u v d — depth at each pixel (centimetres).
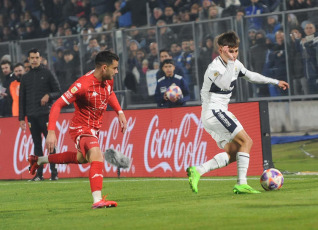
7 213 1583
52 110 1565
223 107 1767
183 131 2595
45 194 2105
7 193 2216
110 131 2775
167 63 2875
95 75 1606
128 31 3628
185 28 3503
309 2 3769
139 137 2700
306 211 1294
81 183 2492
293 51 3334
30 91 2770
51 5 4875
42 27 4884
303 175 2344
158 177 2639
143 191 2023
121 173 2741
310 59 3309
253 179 2255
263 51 3378
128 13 4619
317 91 3319
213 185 2098
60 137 2878
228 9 3972
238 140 1742
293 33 3325
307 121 3388
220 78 1734
